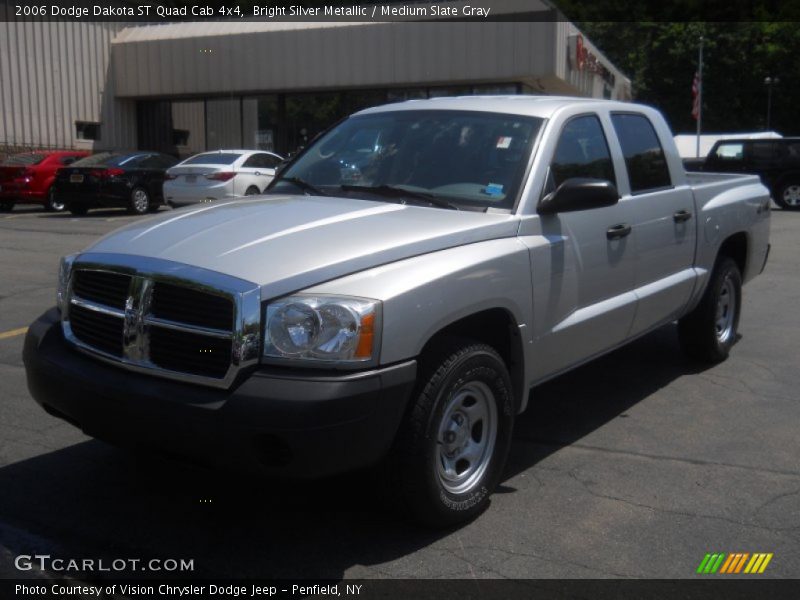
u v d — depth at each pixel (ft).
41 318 14.32
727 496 14.64
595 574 12.06
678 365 22.90
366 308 11.57
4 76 83.10
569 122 16.51
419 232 13.17
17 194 66.49
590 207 14.80
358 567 12.21
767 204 24.71
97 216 65.31
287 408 11.03
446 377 12.53
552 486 15.01
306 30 82.89
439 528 13.26
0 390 20.04
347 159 16.85
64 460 15.97
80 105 90.99
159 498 14.40
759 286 34.99
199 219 14.03
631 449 16.80
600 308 16.61
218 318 11.69
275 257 12.14
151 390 11.83
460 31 76.48
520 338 14.30
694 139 131.23
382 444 11.74
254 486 14.94
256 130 91.50
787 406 19.48
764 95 195.52
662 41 196.03
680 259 19.74
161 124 96.53
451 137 16.21
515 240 14.30
